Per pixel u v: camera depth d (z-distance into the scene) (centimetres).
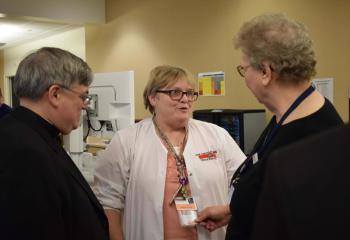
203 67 383
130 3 474
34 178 93
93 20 503
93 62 549
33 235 91
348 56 262
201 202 149
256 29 90
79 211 107
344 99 265
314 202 34
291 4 297
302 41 86
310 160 36
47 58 108
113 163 156
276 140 87
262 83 91
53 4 464
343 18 263
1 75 839
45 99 108
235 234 96
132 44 476
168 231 145
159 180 149
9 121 105
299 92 89
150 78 161
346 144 35
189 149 154
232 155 162
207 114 300
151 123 165
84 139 247
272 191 37
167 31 425
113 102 232
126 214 154
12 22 515
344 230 33
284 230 36
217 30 365
